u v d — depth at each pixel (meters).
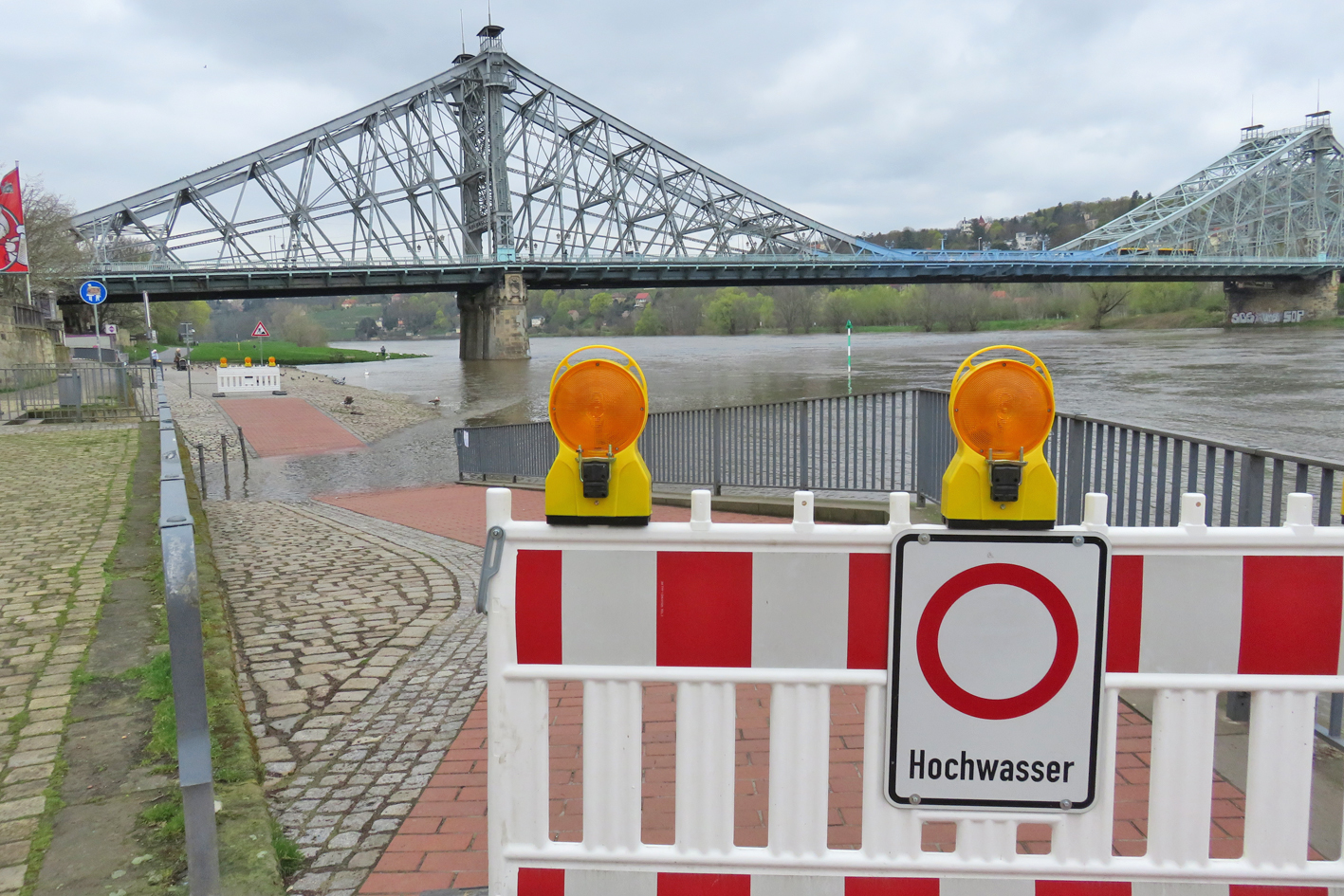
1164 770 1.86
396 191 81.25
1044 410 1.77
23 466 11.63
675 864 1.92
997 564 1.81
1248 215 103.19
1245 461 3.46
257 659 4.62
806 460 8.41
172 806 2.79
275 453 20.86
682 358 69.00
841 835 2.54
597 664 1.90
